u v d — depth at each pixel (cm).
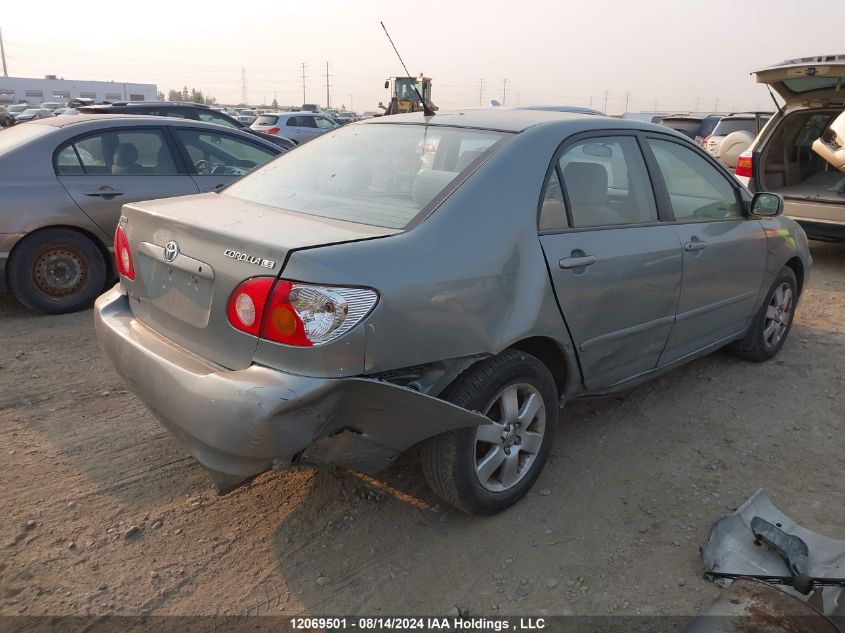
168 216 274
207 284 251
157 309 280
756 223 430
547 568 269
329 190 303
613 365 334
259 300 229
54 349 470
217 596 249
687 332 380
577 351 307
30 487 306
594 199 317
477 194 271
